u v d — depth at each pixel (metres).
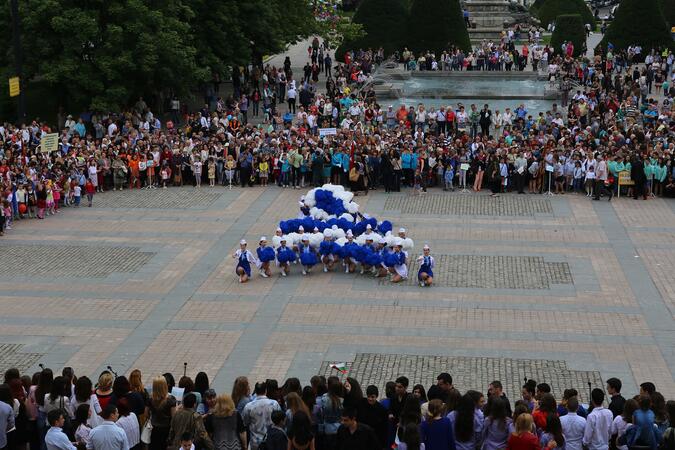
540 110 71.00
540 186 51.62
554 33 89.44
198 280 38.44
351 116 66.12
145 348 31.78
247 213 47.97
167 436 20.67
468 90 76.19
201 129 62.22
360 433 18.05
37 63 61.66
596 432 20.30
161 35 61.91
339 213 41.31
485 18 101.06
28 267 39.94
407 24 86.44
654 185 50.97
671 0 94.56
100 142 55.62
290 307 35.47
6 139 55.91
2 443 20.69
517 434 18.22
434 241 43.22
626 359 30.72
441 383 21.39
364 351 31.45
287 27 78.69
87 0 61.28
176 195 51.78
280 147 53.88
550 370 29.94
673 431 19.36
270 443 18.95
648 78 75.25
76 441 20.39
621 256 41.03
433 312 34.91
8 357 31.05
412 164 52.25
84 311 35.06
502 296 36.47
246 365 30.39
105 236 44.31
